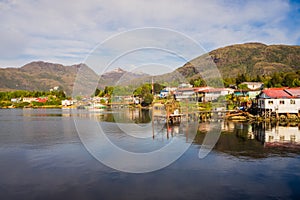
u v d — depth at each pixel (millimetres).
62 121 41094
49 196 10555
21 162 15516
